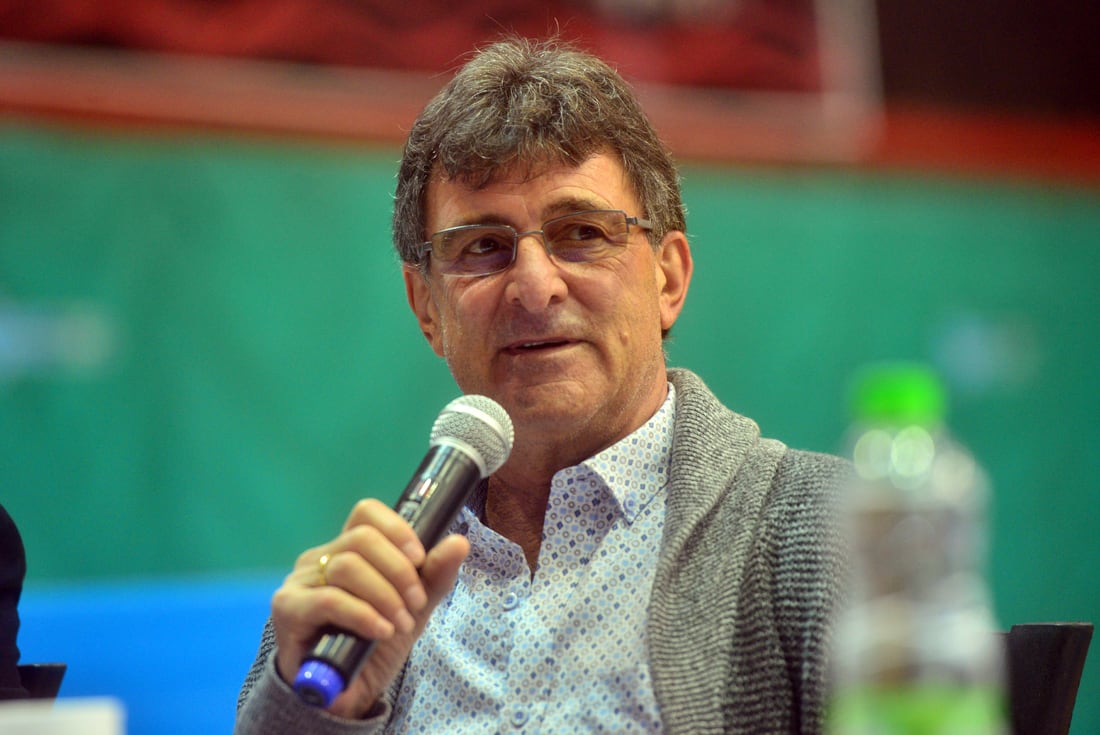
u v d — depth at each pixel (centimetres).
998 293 1366
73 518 1139
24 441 1132
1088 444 1356
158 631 721
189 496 1177
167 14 1158
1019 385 1355
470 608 335
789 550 316
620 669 307
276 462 1205
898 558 189
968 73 1354
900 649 179
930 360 1347
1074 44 1378
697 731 288
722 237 1307
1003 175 1366
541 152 342
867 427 181
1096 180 1380
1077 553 1335
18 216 1135
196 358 1191
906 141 1328
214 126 1178
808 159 1313
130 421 1166
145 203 1173
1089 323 1379
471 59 383
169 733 691
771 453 346
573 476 338
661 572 313
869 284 1341
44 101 1128
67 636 715
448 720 321
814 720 292
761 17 1288
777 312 1323
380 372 1242
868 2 1328
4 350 1130
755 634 308
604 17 1226
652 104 1243
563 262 342
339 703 284
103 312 1163
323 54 1192
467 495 288
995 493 1330
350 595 262
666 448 349
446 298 354
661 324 382
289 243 1214
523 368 339
